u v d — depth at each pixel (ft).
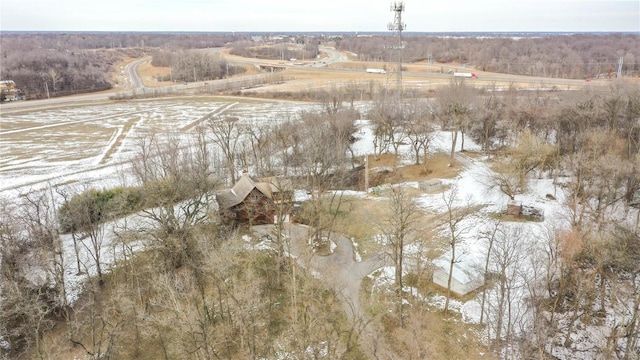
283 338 157.28
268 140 308.60
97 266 191.52
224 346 152.15
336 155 281.13
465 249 199.62
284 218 216.74
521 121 316.60
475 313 168.45
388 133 342.44
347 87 504.84
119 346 157.48
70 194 255.91
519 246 173.78
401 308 163.43
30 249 187.83
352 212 244.22
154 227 204.33
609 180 217.77
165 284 146.41
